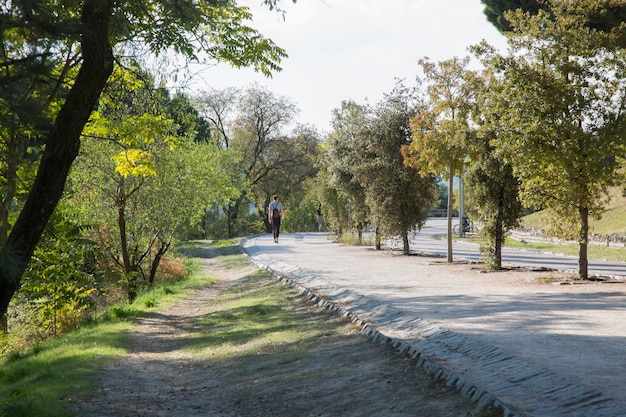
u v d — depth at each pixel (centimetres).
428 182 2888
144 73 1409
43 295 1669
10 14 690
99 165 2019
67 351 1238
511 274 2028
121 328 1502
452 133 2333
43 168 867
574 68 1712
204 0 877
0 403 802
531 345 862
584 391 611
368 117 2986
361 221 3516
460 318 1125
